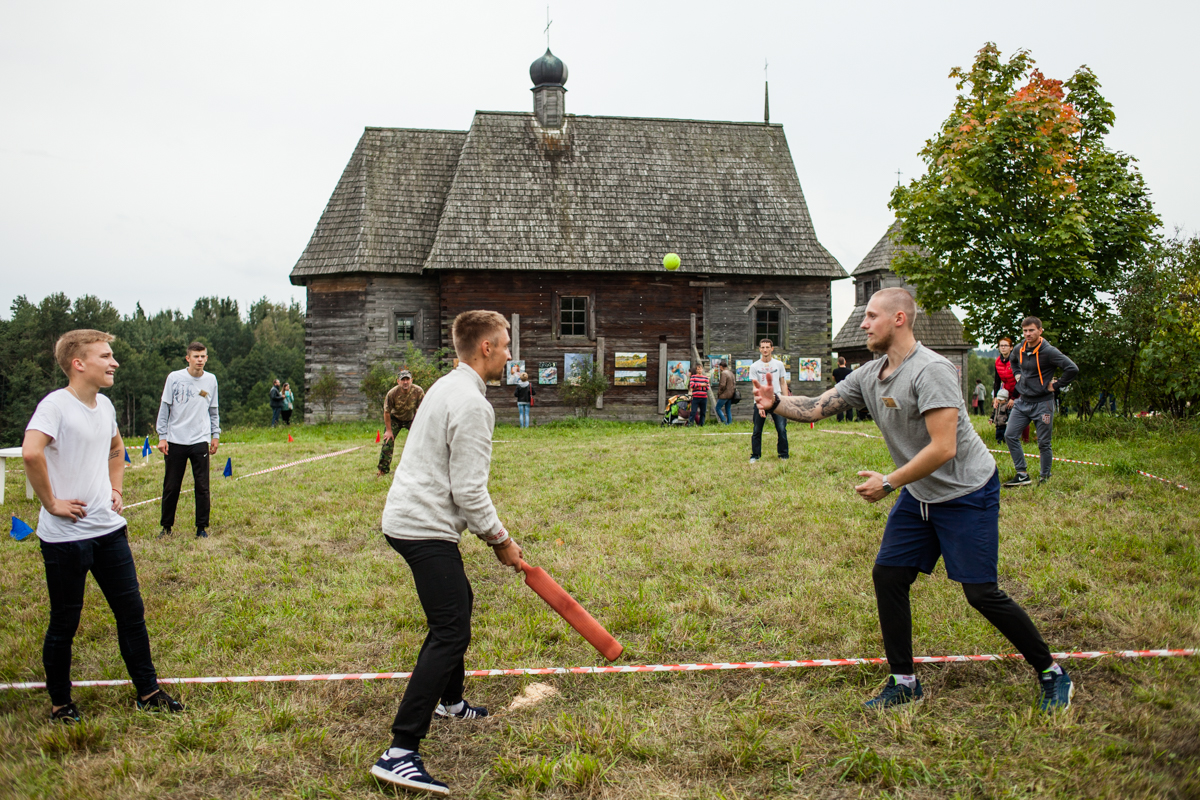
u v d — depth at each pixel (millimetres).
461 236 22406
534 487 9320
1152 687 3576
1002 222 13656
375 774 2961
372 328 23312
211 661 4289
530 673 4016
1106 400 14828
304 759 3250
